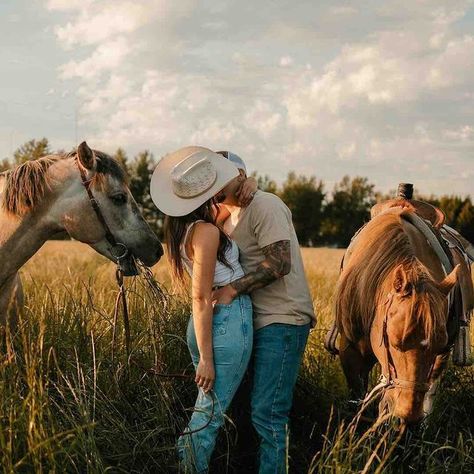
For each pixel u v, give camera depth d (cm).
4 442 288
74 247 2180
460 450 332
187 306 448
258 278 324
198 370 317
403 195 505
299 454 389
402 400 312
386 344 330
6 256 404
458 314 382
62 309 467
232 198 340
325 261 1933
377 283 371
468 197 4997
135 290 490
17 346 406
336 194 6712
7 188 401
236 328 321
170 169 328
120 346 430
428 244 420
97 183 406
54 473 273
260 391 339
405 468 355
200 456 320
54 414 335
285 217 339
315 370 473
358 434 368
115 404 369
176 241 322
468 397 454
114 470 320
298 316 341
